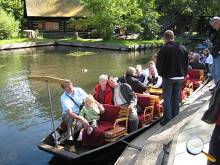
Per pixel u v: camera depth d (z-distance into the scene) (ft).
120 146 25.66
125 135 26.73
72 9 127.65
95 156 24.49
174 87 28.17
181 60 27.30
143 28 112.06
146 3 115.14
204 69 46.14
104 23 107.55
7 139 31.50
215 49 29.09
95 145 26.00
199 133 22.12
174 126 25.96
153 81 36.14
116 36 116.47
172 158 18.42
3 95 45.96
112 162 25.58
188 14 129.29
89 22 111.45
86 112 27.14
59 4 128.06
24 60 76.79
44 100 43.42
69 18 125.90
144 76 36.65
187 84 38.09
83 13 126.41
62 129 27.17
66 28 126.41
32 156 28.02
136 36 119.03
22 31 122.52
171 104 28.71
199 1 125.70
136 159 21.50
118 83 28.73
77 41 105.19
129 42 104.63
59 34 125.70
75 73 62.59
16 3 131.34
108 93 28.58
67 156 23.91
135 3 110.93
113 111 27.58
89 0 108.37
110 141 25.77
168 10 133.80
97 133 25.86
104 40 107.96
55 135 25.73
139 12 110.83
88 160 24.53
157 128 27.63
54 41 105.91
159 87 35.88
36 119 36.76
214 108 12.39
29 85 50.98
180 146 20.24
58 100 43.39
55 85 50.47
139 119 28.96
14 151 29.01
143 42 106.52
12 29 108.17
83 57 82.23
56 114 38.34
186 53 27.68
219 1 125.08
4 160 27.43
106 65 71.56
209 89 38.14
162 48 27.20
